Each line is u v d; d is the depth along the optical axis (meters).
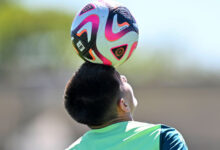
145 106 81.06
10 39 143.00
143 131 10.72
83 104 10.98
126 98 11.13
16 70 126.12
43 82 123.06
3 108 97.69
